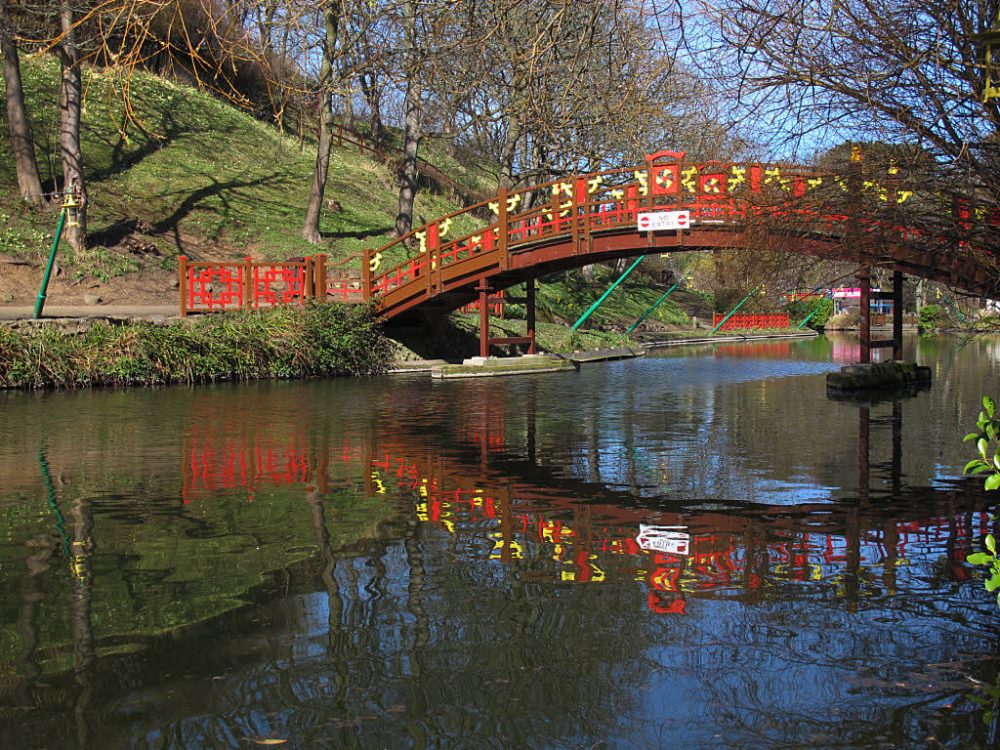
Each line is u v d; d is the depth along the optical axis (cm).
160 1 580
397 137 4447
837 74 630
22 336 1728
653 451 1073
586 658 445
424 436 1184
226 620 494
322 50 848
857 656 449
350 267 2869
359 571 582
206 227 2839
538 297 3522
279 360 2025
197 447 1078
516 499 802
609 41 631
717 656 448
